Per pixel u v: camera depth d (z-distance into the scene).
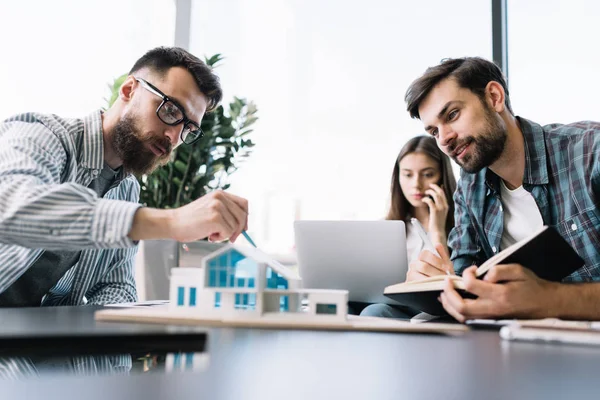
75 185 0.83
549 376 0.37
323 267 1.41
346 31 2.61
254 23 2.74
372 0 2.59
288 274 0.69
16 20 2.65
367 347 0.50
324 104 2.60
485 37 2.53
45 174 1.02
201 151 2.30
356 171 2.53
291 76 2.65
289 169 2.58
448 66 1.37
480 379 0.36
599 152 1.26
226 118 2.31
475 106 1.34
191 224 0.80
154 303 1.05
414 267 1.17
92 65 2.71
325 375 0.37
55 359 0.44
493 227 1.47
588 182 1.28
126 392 0.30
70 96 2.67
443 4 2.53
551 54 2.38
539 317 0.72
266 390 0.32
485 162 1.36
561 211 1.34
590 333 0.57
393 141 2.51
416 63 2.52
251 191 2.56
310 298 0.66
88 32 2.72
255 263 0.65
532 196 1.39
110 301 1.40
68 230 0.80
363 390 0.32
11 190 0.85
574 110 2.34
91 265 1.38
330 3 2.64
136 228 0.81
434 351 0.48
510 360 0.44
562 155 1.35
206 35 2.82
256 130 2.62
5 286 1.19
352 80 2.58
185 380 0.34
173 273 0.69
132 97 1.38
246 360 0.42
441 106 1.35
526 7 2.46
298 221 1.42
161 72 1.37
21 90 2.64
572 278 1.32
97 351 0.47
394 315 1.22
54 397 0.29
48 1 2.69
